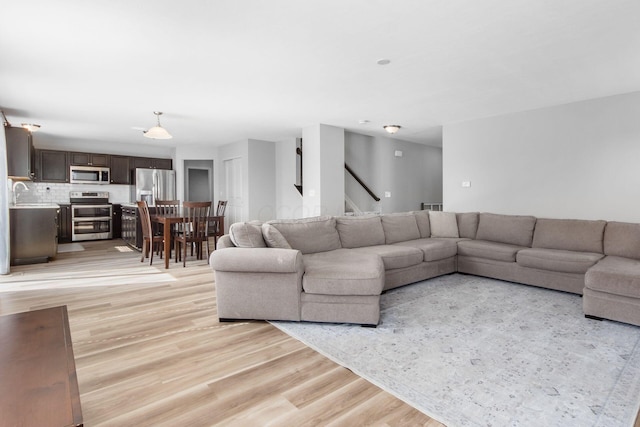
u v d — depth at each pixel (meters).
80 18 2.28
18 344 1.46
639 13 2.23
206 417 1.61
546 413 1.66
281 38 2.60
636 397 1.79
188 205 5.23
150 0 2.07
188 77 3.46
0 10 2.16
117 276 4.45
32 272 4.68
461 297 3.51
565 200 4.45
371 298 2.70
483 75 3.41
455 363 2.15
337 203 5.98
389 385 1.90
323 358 2.21
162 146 8.60
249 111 4.88
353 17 2.29
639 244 3.50
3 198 4.54
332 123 5.73
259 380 1.94
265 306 2.78
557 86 3.75
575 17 2.29
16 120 5.46
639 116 3.87
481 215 4.88
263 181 7.57
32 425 0.94
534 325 2.77
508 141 4.96
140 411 1.66
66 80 3.53
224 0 2.08
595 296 2.89
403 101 4.33
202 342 2.44
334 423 1.58
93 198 8.01
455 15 2.27
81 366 2.09
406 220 4.82
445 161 5.73
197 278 4.34
